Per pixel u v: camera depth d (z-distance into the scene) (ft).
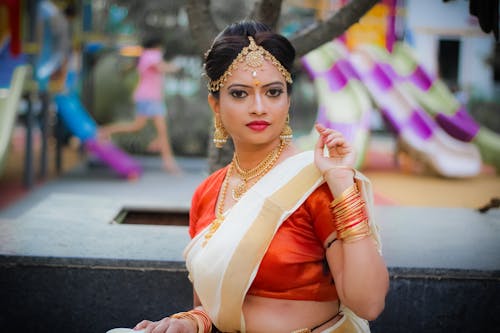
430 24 39.70
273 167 6.02
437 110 27.76
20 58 20.86
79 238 9.21
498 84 46.52
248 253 5.53
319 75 27.07
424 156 25.73
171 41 32.48
